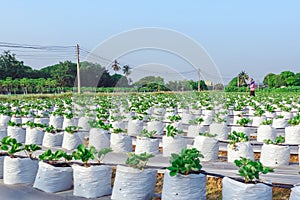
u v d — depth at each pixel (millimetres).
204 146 9328
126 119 15305
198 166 5715
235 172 7938
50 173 6738
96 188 6414
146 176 6121
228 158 9172
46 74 62438
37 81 47250
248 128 11922
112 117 13188
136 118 13484
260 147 11031
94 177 6402
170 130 9828
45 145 11430
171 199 5652
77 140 11000
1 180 7598
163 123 13812
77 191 6488
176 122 12953
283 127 14836
